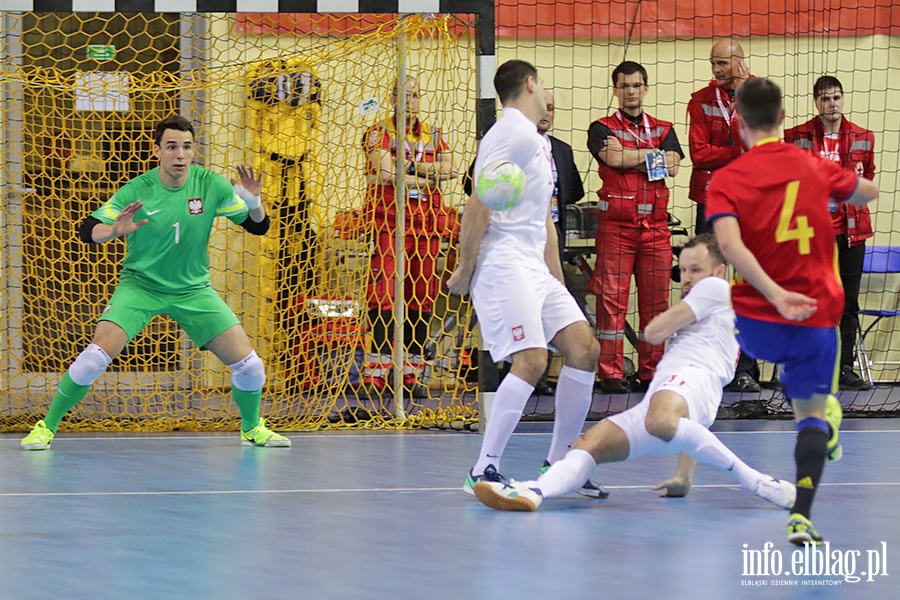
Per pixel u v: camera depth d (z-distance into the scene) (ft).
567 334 47.44
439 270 85.46
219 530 40.34
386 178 81.56
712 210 38.93
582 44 98.63
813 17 99.71
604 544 38.09
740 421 76.02
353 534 39.63
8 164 85.71
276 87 84.43
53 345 86.63
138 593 31.55
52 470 55.06
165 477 52.80
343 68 87.66
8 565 34.99
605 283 89.10
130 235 62.80
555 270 49.80
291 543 38.17
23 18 89.30
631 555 36.45
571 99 98.68
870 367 97.66
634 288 98.68
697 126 87.86
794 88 98.68
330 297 83.56
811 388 39.01
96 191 85.81
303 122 86.28
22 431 72.33
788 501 44.04
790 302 36.19
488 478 46.50
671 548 37.50
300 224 85.30
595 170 99.30
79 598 31.04
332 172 87.10
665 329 46.01
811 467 37.27
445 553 36.68
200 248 63.46
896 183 102.63
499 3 97.14
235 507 44.91
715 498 47.26
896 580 33.35
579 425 48.29
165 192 62.44
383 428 73.87
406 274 84.02
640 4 99.04
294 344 83.66
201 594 31.48
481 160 46.34
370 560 35.68
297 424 74.64
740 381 88.89
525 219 46.57
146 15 91.91
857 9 100.58
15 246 83.05
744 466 44.55
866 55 100.94
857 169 91.71
